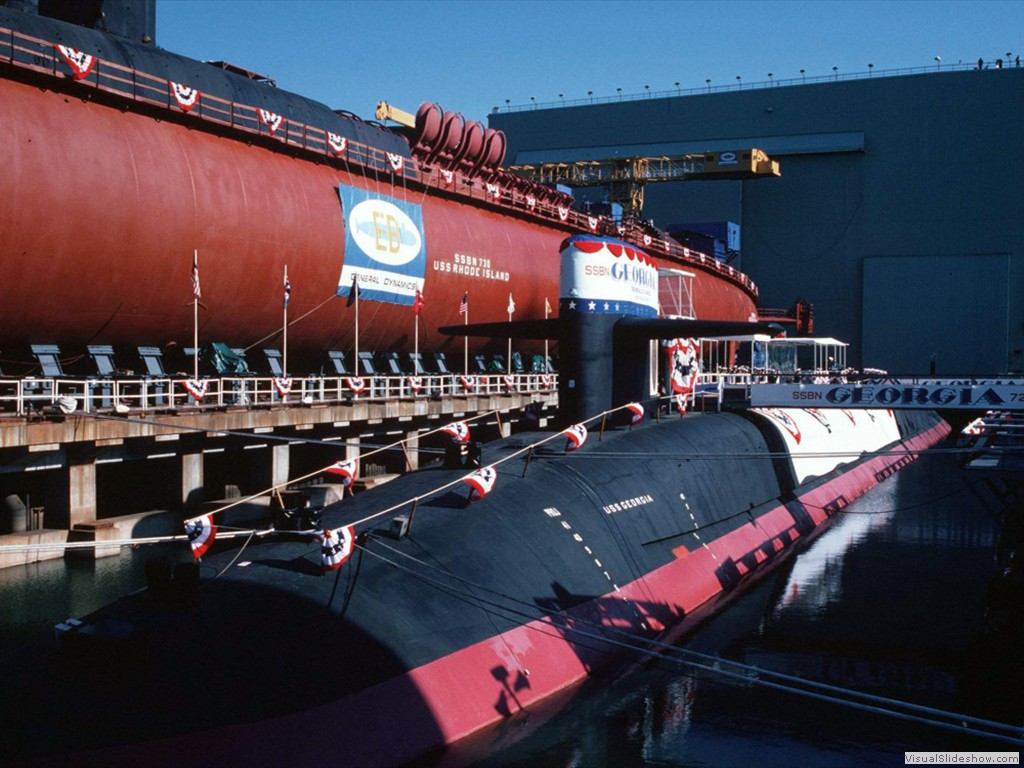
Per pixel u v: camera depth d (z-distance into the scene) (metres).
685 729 15.23
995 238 83.69
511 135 100.75
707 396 34.97
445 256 47.41
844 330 88.88
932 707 16.67
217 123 36.41
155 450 29.98
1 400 26.61
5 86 29.81
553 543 18.38
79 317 32.19
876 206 87.25
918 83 85.44
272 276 37.66
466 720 13.86
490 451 22.58
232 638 12.62
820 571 26.06
